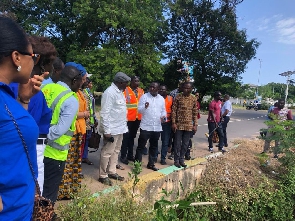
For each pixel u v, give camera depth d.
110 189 3.81
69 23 19.28
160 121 5.13
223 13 24.70
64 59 20.30
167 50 25.92
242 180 5.61
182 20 25.23
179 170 5.25
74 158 3.56
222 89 24.48
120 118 4.22
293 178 5.93
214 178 5.57
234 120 17.81
